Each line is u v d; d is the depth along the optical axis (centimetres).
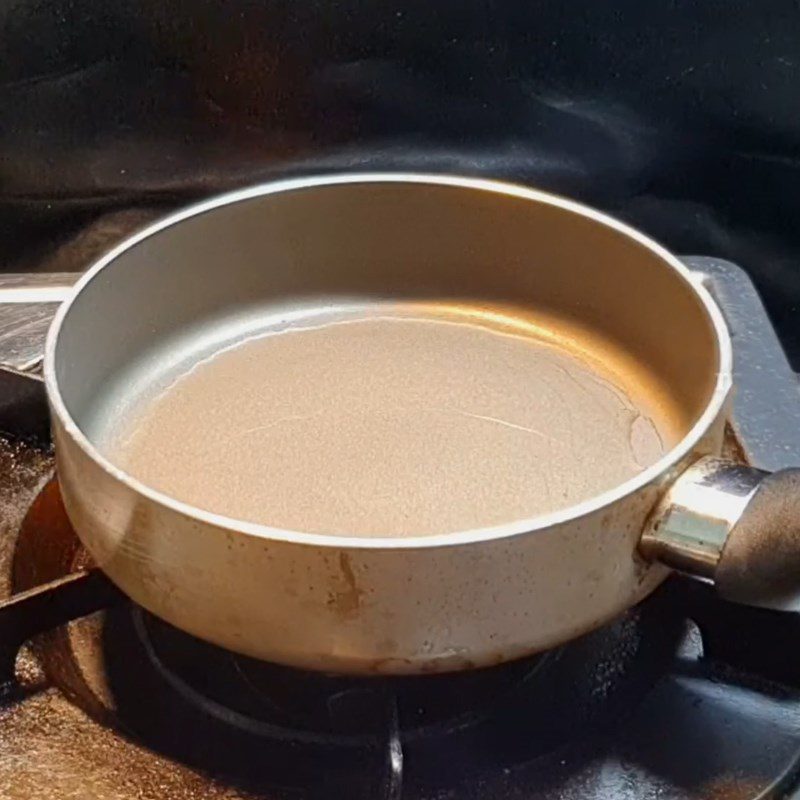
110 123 79
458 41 76
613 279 59
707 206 82
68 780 44
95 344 55
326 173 80
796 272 83
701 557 41
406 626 40
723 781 44
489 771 45
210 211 58
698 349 55
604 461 54
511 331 62
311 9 75
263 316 62
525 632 41
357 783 44
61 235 83
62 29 76
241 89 77
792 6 74
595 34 76
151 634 50
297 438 55
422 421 56
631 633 50
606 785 44
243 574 40
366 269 62
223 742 46
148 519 41
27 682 47
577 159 80
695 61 76
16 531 53
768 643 47
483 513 51
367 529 50
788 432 55
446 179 60
